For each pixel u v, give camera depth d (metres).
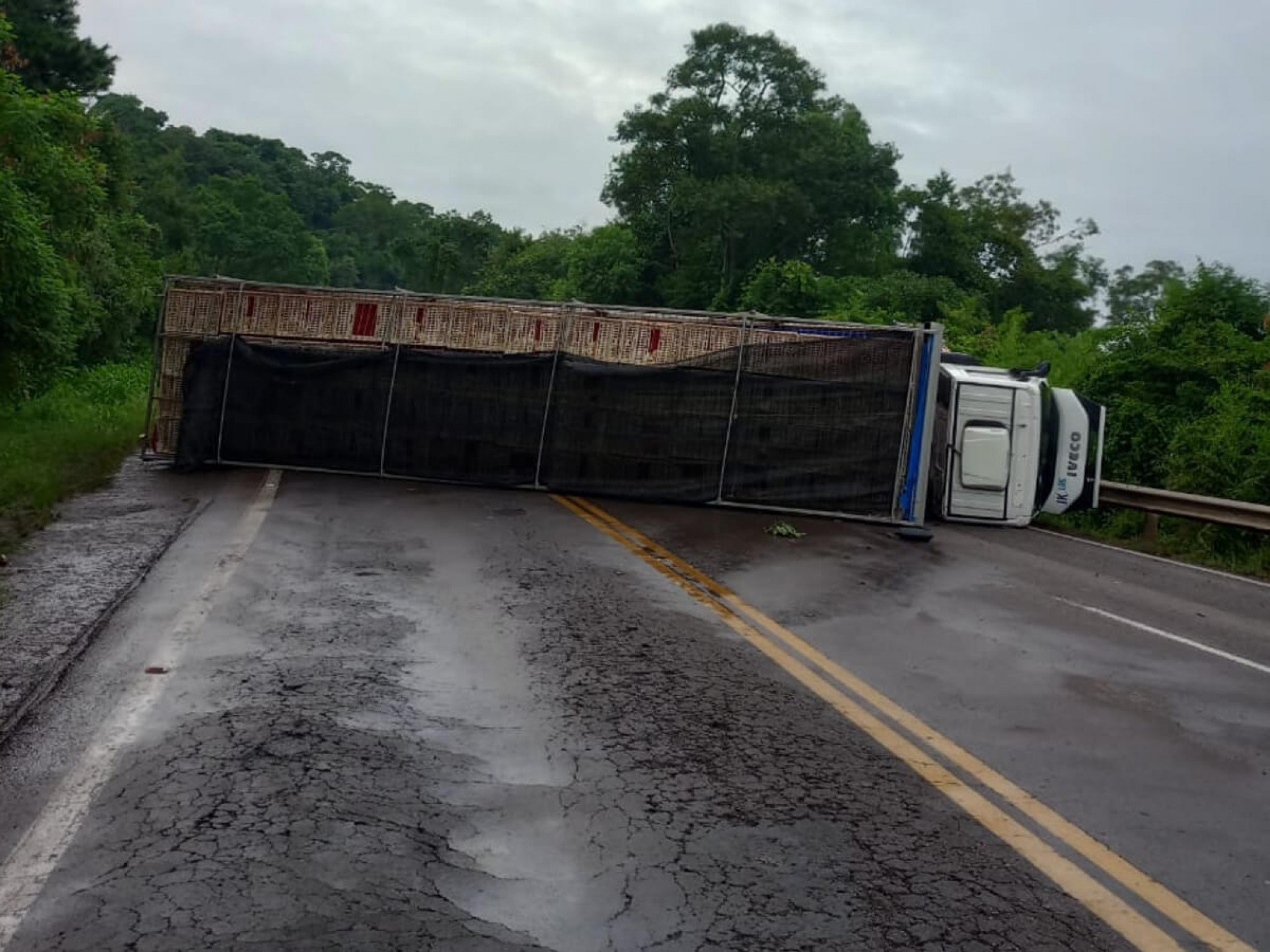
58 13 38.28
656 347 14.96
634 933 3.47
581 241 70.75
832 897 3.80
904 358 14.11
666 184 62.38
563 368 15.19
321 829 4.11
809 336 14.51
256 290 15.75
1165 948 3.57
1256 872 4.20
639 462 14.96
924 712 6.05
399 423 15.48
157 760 4.71
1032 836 4.43
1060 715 6.17
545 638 7.17
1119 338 21.67
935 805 4.70
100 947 3.24
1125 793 4.98
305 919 3.45
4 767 4.60
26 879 3.64
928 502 16.19
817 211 60.22
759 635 7.68
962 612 9.03
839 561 11.24
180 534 10.35
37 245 16.69
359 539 10.57
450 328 15.45
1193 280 21.44
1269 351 19.38
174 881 3.65
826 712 5.94
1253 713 6.46
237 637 6.77
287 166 170.62
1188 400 19.55
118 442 17.89
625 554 10.69
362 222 169.88
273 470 15.78
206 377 15.64
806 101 62.88
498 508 13.54
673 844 4.15
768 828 4.35
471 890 3.71
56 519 10.94
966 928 3.64
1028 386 15.66
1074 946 3.55
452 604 8.05
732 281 59.19
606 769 4.89
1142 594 10.73
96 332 29.47
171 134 145.88
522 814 4.36
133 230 41.66
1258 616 9.95
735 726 5.60
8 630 6.70
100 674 5.91
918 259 61.56
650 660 6.78
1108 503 16.42
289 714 5.37
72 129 20.19
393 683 6.00
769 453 14.54
